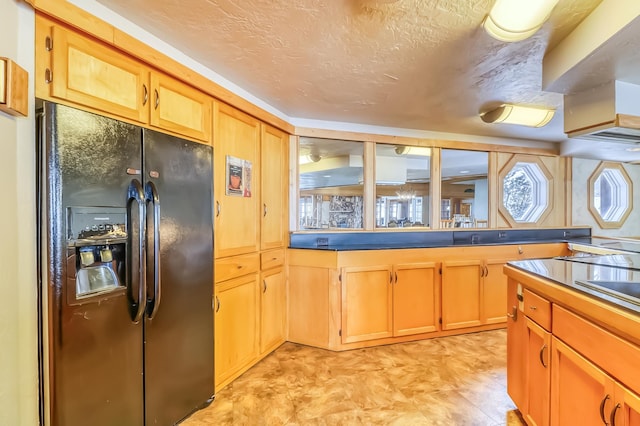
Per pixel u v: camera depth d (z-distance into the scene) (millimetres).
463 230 3521
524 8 1204
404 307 2869
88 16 1295
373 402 1939
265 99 2477
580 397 1179
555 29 1486
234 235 2217
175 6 1364
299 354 2627
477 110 2723
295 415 1823
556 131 3389
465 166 3705
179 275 1730
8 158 1062
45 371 1172
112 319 1375
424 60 1824
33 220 1156
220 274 2078
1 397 1042
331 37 1593
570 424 1240
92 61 1336
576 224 3971
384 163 3357
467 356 2570
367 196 3205
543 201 3877
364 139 3166
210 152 1964
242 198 2303
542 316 1448
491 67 1909
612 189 4238
